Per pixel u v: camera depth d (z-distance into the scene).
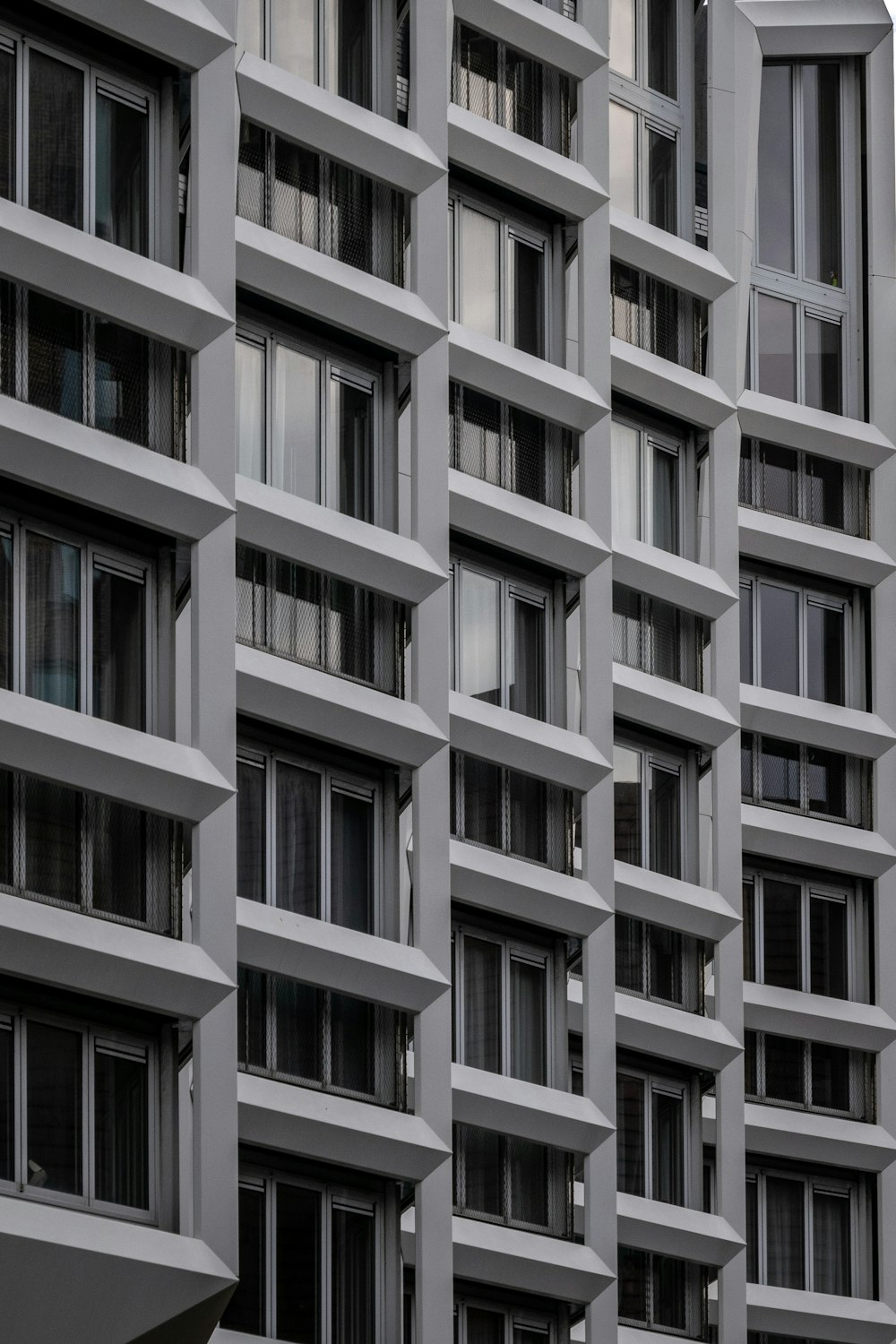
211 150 39.88
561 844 48.25
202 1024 37.78
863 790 57.28
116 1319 36.00
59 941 35.75
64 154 38.38
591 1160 47.25
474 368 47.34
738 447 54.19
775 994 54.97
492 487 47.66
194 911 37.97
